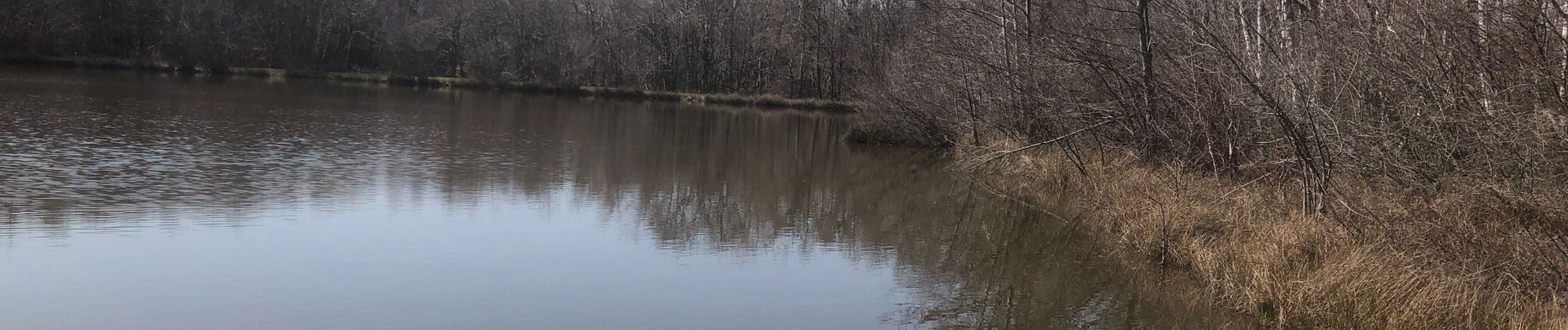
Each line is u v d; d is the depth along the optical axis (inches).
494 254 436.5
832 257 452.8
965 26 847.1
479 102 1717.5
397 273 397.4
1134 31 633.0
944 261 448.8
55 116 994.7
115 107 1139.9
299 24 2534.5
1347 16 443.8
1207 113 497.7
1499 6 371.9
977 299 382.3
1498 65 378.3
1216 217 433.7
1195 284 382.0
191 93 1496.1
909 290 396.2
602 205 599.2
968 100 871.7
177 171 658.8
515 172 746.8
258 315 338.0
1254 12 575.2
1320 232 368.8
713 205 628.1
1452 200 340.5
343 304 352.8
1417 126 390.9
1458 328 275.6
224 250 428.8
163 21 2401.6
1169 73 541.0
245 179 634.8
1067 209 581.3
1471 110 379.6
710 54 2353.6
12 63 2053.4
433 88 2251.5
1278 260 344.8
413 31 2465.6
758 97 2014.0
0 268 385.1
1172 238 423.8
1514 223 323.6
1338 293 304.5
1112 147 652.1
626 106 1847.9
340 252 432.1
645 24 2390.5
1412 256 322.0
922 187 729.6
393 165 748.6
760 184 749.9
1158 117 581.3
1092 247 473.1
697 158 935.7
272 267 400.8
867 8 1875.0
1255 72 465.7
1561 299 280.4
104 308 341.1
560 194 639.8
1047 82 703.1
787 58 2119.8
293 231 473.4
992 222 557.3
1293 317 314.2
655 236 494.3
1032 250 470.9
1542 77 356.2
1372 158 399.2
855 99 1514.5
